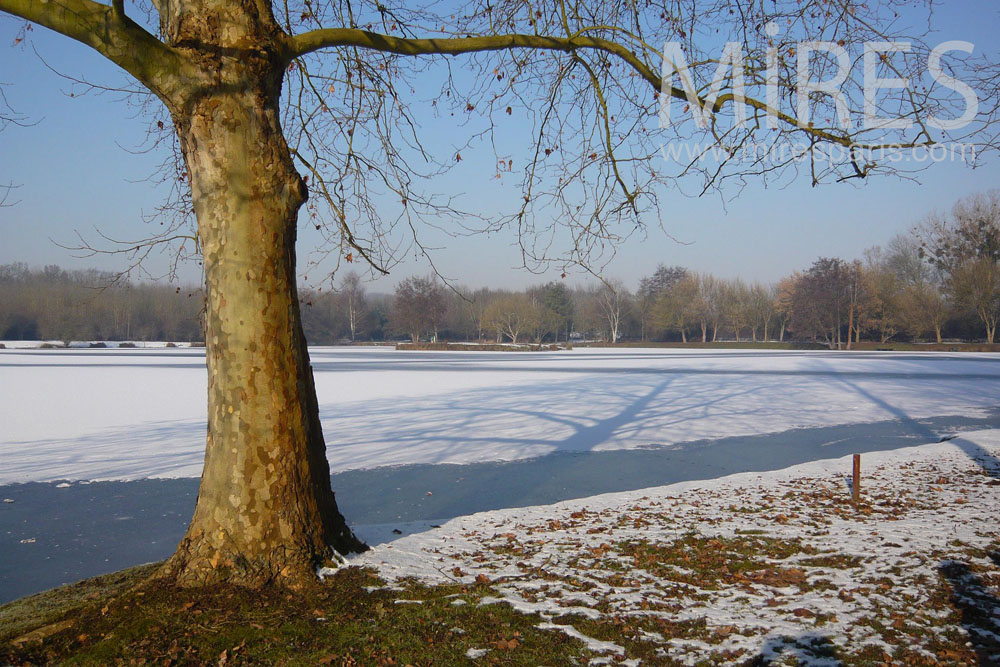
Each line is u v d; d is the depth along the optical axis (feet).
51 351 244.42
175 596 18.95
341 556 22.27
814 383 111.14
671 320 356.18
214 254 19.93
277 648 16.72
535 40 25.04
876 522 30.40
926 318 276.21
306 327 341.00
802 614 19.40
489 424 68.33
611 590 21.27
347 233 27.20
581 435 62.59
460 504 39.34
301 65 27.20
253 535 20.02
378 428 65.87
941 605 19.98
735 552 25.61
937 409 81.51
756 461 51.90
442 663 16.26
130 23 17.62
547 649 17.07
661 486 40.65
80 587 22.50
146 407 79.97
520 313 341.82
